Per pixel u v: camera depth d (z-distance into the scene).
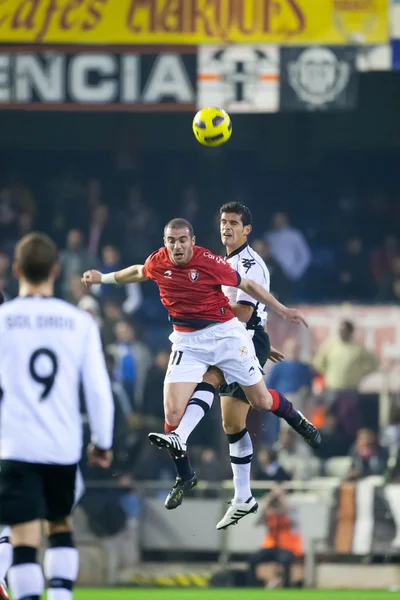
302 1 47.94
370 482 43.38
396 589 40.91
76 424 20.05
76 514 42.03
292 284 62.56
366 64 47.84
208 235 72.50
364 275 66.25
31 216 72.31
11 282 55.66
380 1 47.78
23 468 19.78
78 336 20.05
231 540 42.16
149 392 47.66
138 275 25.94
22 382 19.73
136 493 42.44
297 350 48.59
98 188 74.19
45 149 78.56
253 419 46.09
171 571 41.91
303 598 36.78
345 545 41.69
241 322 26.39
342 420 47.34
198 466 45.56
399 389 49.72
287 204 76.69
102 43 48.25
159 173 77.81
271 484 42.41
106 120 78.12
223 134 27.69
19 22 48.28
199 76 48.34
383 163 77.31
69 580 20.53
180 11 48.19
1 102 48.50
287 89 48.03
